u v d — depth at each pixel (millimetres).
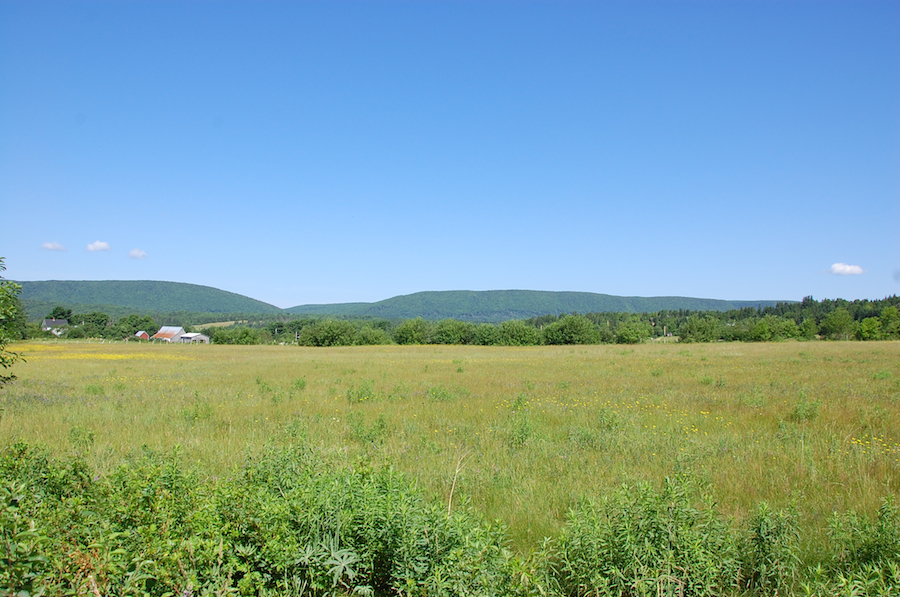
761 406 13617
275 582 3805
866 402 13797
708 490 6215
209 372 30406
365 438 9633
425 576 3668
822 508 5703
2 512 3080
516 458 8016
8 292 9117
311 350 70812
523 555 4621
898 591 3588
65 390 19438
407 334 101000
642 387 19203
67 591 2963
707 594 3777
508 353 55250
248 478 5402
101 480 5219
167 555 3355
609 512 4379
